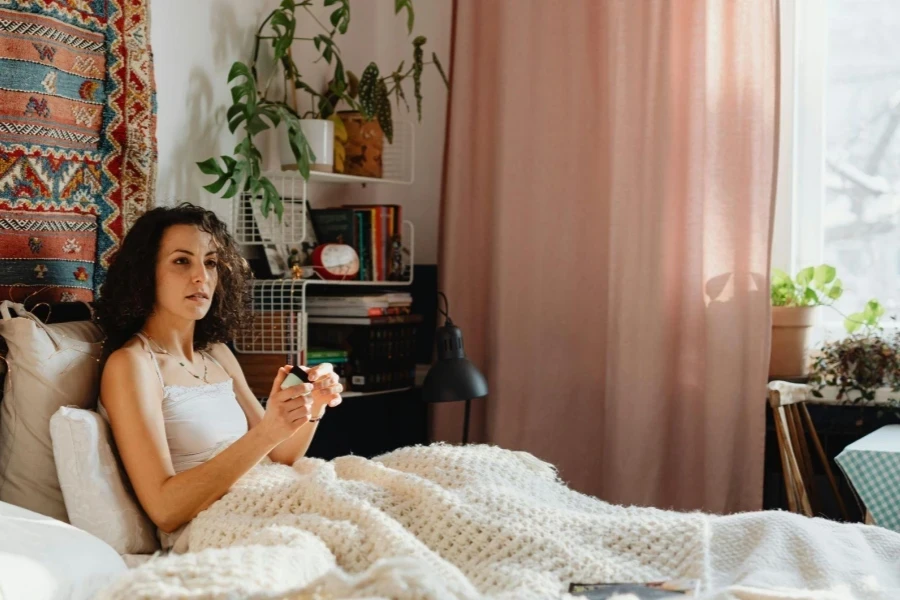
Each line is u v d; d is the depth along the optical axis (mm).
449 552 1676
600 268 3254
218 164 2893
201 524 1825
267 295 3004
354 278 3133
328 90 3273
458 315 3412
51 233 2213
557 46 3264
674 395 3096
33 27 2154
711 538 1675
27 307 2146
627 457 3066
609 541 1662
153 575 1252
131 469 1930
